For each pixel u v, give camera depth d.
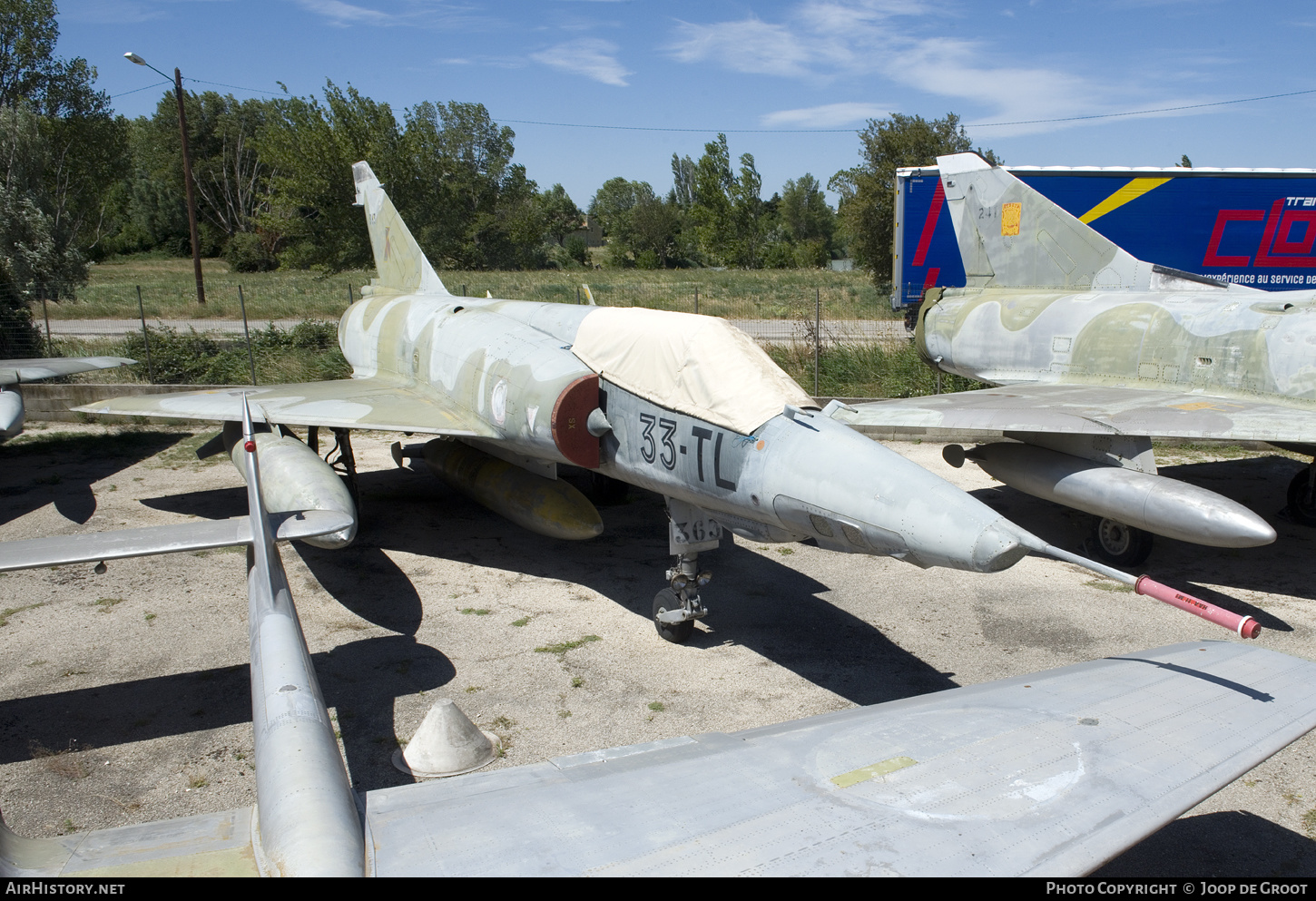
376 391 9.92
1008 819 2.78
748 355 5.85
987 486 11.23
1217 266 15.21
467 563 8.45
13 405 9.99
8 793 4.63
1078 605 7.33
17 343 17.67
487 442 8.71
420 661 6.27
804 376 15.91
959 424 7.81
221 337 21.91
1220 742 3.21
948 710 3.69
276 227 44.59
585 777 3.26
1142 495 7.01
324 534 5.57
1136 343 8.68
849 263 82.31
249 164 81.44
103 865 2.81
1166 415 7.31
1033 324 9.70
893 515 4.33
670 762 3.36
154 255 83.19
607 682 5.93
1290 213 14.83
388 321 11.14
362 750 5.07
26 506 10.23
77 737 5.21
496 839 2.76
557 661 6.29
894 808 2.87
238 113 80.75
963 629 6.84
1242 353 7.79
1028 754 3.20
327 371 16.86
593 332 7.18
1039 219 10.25
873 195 29.59
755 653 6.41
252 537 5.21
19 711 5.51
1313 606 7.17
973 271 11.08
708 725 5.34
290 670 3.88
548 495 8.02
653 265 88.94
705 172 84.88
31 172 21.52
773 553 8.81
